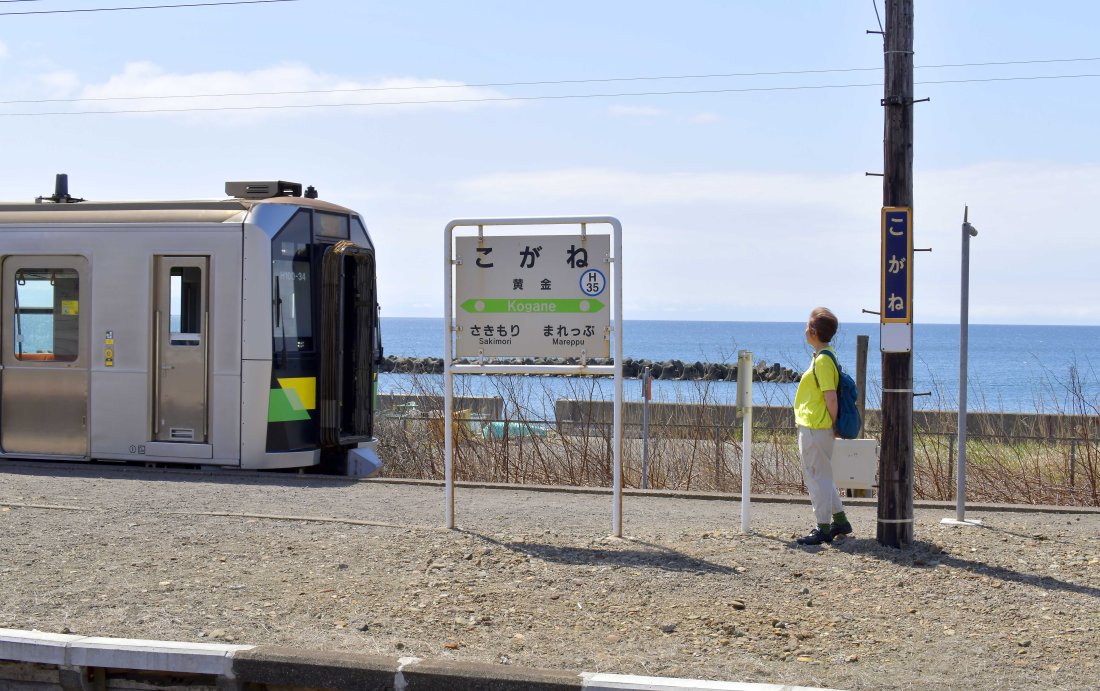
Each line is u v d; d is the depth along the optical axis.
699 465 15.16
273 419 13.91
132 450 14.19
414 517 10.84
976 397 16.81
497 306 10.10
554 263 10.02
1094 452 14.05
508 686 6.02
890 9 9.21
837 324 9.52
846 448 12.23
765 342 146.25
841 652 6.71
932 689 6.04
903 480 9.23
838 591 7.96
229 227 13.82
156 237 14.07
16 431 14.67
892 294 9.23
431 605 7.62
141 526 9.99
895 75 9.20
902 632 7.07
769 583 8.15
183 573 8.35
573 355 10.00
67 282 14.45
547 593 7.90
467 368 10.10
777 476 14.64
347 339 15.23
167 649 6.46
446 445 10.11
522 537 9.60
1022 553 9.04
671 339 170.25
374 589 7.97
